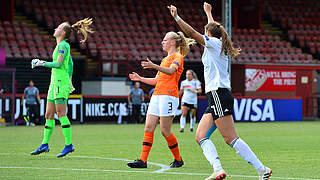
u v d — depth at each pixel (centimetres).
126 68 9369
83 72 9756
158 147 4097
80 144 4369
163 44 2825
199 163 3083
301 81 10094
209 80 2247
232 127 2227
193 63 9888
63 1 11400
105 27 10925
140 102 8044
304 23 12962
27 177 2464
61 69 3259
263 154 3681
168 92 2775
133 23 11431
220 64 2230
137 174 2588
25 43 9700
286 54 11456
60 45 3234
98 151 3772
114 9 11638
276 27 12888
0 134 5562
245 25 12850
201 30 12000
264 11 13062
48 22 10650
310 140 4969
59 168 2795
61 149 3859
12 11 10506
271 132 6178
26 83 9125
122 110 8081
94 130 6369
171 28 11700
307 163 3147
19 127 6944
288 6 13362
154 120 2783
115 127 7050
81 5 11456
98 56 9538
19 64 9106
